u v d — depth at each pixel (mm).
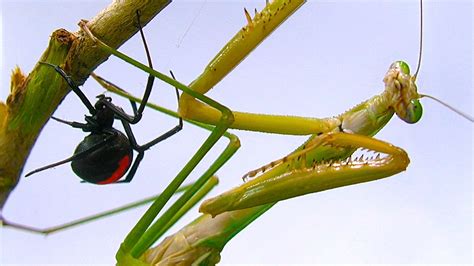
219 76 117
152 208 118
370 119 127
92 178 133
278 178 121
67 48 112
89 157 130
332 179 120
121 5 110
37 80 114
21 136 116
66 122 130
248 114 122
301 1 116
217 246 133
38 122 116
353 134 120
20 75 115
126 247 121
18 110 115
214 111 121
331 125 128
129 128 136
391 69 128
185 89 112
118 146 132
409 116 126
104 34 111
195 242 133
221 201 123
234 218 131
